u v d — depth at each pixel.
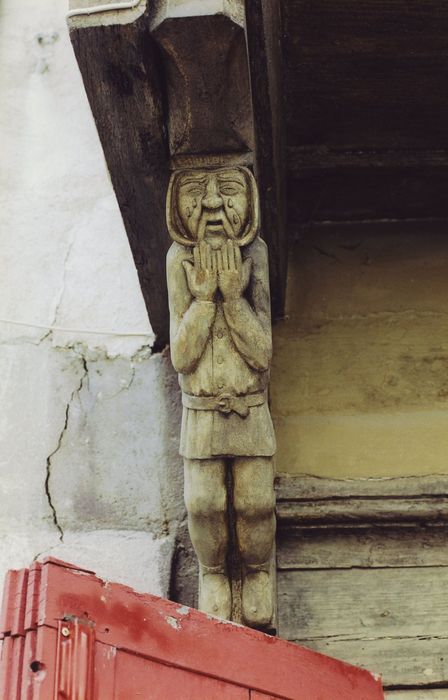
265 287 2.78
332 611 3.06
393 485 3.18
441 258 3.68
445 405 3.38
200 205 2.70
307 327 3.56
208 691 2.29
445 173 3.48
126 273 3.86
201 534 2.84
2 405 3.62
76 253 3.93
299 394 3.43
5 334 3.76
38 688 2.01
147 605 2.30
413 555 3.13
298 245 3.74
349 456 3.29
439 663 2.96
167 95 2.62
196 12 2.40
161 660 2.25
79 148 4.17
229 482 2.83
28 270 3.90
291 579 3.12
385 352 3.49
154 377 3.62
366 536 3.18
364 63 3.11
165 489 3.41
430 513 3.13
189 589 3.23
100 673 2.13
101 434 3.53
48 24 4.48
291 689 2.44
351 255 3.70
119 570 3.26
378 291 3.62
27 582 2.19
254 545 2.86
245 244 2.72
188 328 2.71
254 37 2.58
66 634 2.10
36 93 4.32
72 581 2.19
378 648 2.99
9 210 4.04
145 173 2.77
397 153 3.43
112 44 2.47
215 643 2.37
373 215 3.75
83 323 3.75
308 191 3.59
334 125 3.34
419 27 2.97
